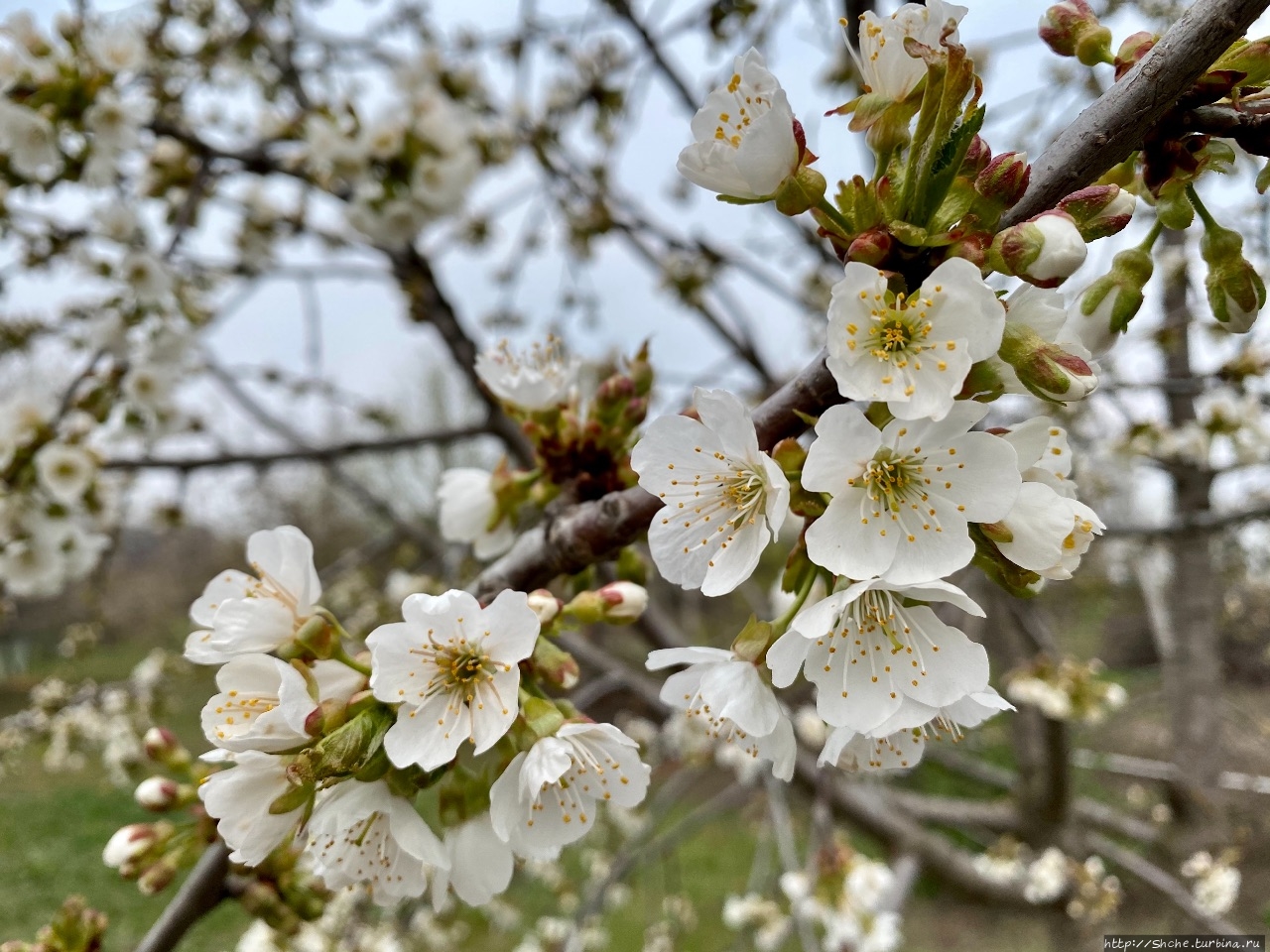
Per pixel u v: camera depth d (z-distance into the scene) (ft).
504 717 4.36
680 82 16.38
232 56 17.19
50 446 11.94
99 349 12.71
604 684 16.79
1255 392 12.35
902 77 4.28
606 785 4.70
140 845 6.62
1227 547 20.03
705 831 29.12
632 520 5.41
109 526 16.48
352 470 40.98
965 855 18.90
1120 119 4.17
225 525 33.88
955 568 3.90
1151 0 11.56
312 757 4.15
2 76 10.91
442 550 19.16
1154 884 15.61
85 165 11.66
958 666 4.15
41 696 16.85
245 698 4.68
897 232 3.86
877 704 4.10
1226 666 22.85
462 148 15.34
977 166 3.98
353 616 21.20
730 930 23.18
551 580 6.04
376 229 15.05
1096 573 21.18
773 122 4.11
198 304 15.11
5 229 12.44
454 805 4.76
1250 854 16.60
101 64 11.41
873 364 3.90
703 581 4.39
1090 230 4.04
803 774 17.13
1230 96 4.32
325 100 15.26
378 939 12.56
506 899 22.68
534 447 6.43
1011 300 4.06
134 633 38.27
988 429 4.47
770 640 4.58
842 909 12.76
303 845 5.52
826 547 4.00
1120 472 16.90
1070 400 3.78
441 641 4.50
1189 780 16.47
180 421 13.61
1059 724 16.26
